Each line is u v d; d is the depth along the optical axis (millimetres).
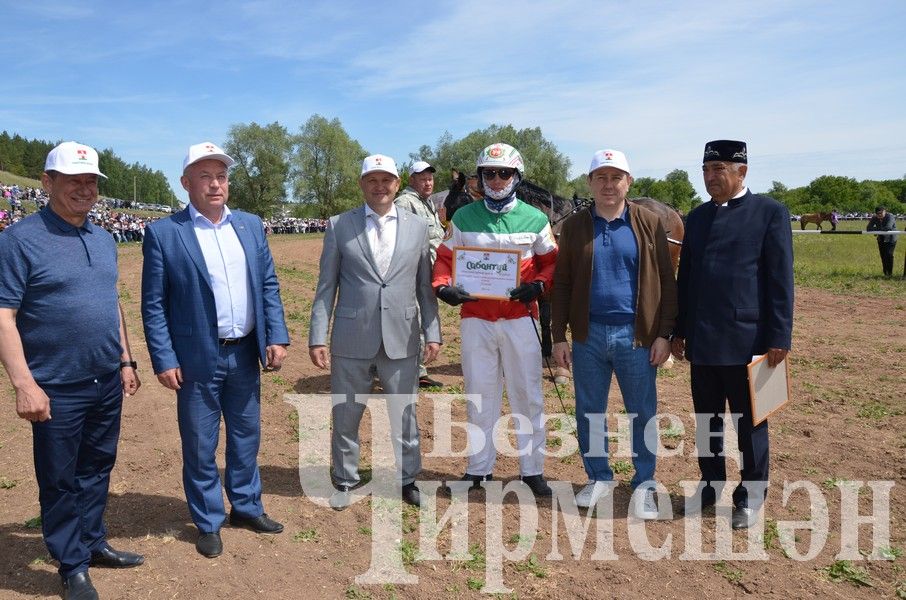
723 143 4172
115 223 39438
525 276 4613
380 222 4512
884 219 17578
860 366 8320
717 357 4258
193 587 3609
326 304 4535
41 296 3336
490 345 4680
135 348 9211
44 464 3410
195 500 3953
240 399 4105
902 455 5398
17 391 3217
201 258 3840
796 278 17406
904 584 3705
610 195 4344
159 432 5895
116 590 3559
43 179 3396
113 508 4523
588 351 4527
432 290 4727
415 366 4672
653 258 4398
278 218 73750
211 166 3865
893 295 14258
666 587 3709
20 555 3930
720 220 4258
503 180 4449
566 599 3592
